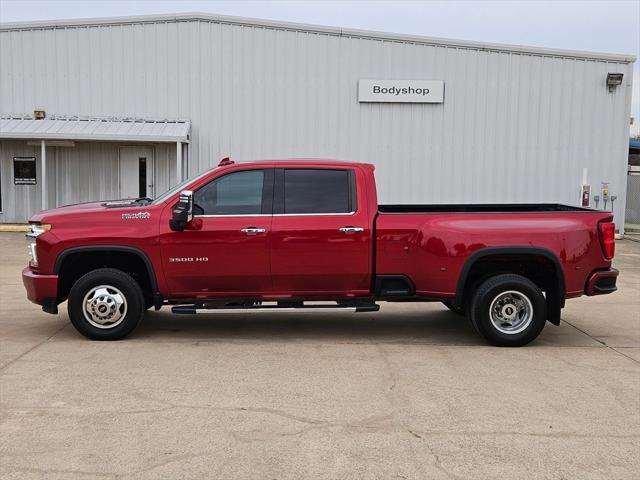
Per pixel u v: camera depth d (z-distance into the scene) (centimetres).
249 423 462
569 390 545
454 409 496
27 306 877
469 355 654
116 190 1775
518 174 1758
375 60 1719
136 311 685
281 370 591
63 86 1742
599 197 1777
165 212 680
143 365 601
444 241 675
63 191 1773
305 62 1719
